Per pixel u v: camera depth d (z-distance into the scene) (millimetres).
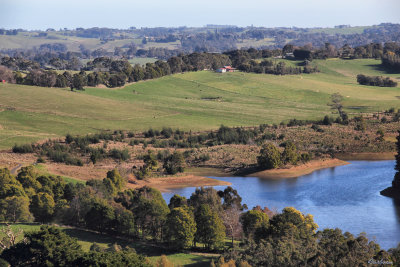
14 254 57750
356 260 54031
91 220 79188
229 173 137750
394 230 83188
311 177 128250
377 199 104562
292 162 137125
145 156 131250
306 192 112500
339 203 101938
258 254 57719
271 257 56562
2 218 80000
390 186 114312
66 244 59094
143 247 73375
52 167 128000
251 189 117688
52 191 93812
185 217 72250
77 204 83312
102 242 73125
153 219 77812
